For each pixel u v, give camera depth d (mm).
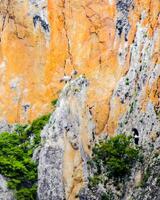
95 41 57938
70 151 53062
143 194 52219
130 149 53219
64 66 58750
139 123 53938
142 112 54062
